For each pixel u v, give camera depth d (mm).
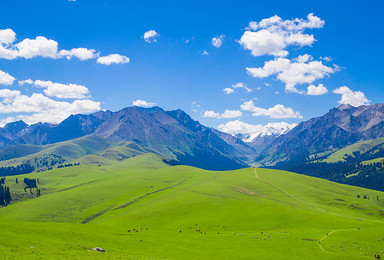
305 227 121562
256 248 81688
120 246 73062
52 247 58781
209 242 88875
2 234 63688
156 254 69062
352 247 82688
